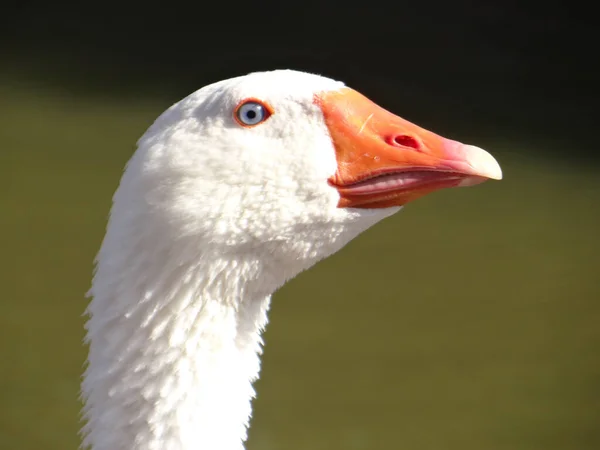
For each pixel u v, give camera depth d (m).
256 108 7.82
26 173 28.80
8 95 35.34
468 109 34.12
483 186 29.81
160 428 7.64
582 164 30.98
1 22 41.25
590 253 24.75
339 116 8.08
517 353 19.92
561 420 17.64
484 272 23.67
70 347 19.77
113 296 7.72
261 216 7.79
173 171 7.64
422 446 16.81
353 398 18.30
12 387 18.38
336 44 38.03
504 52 37.94
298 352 19.78
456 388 18.75
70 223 25.50
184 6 41.66
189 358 7.73
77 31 40.50
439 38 38.56
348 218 8.06
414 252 24.92
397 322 21.11
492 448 16.67
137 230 7.66
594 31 39.25
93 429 7.76
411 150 8.09
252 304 8.05
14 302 21.30
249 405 8.02
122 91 35.53
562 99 35.19
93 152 30.56
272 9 40.91
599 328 20.94
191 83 36.09
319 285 23.06
